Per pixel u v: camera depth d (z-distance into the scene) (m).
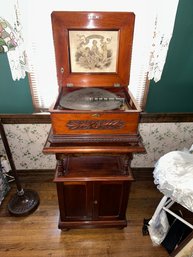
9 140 1.60
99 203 1.28
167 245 1.28
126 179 1.14
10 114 1.47
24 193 1.61
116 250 1.30
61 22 0.99
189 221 1.33
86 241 1.35
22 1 1.08
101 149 0.98
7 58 1.29
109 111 0.89
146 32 1.22
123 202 1.27
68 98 1.05
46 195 1.70
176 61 1.35
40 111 1.53
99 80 1.16
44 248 1.30
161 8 1.11
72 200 1.25
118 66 1.13
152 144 1.70
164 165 1.14
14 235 1.38
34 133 1.58
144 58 1.32
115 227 1.41
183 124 1.59
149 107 1.53
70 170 1.19
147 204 1.63
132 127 0.95
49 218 1.50
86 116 0.90
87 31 1.05
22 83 1.39
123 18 1.00
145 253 1.28
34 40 1.25
